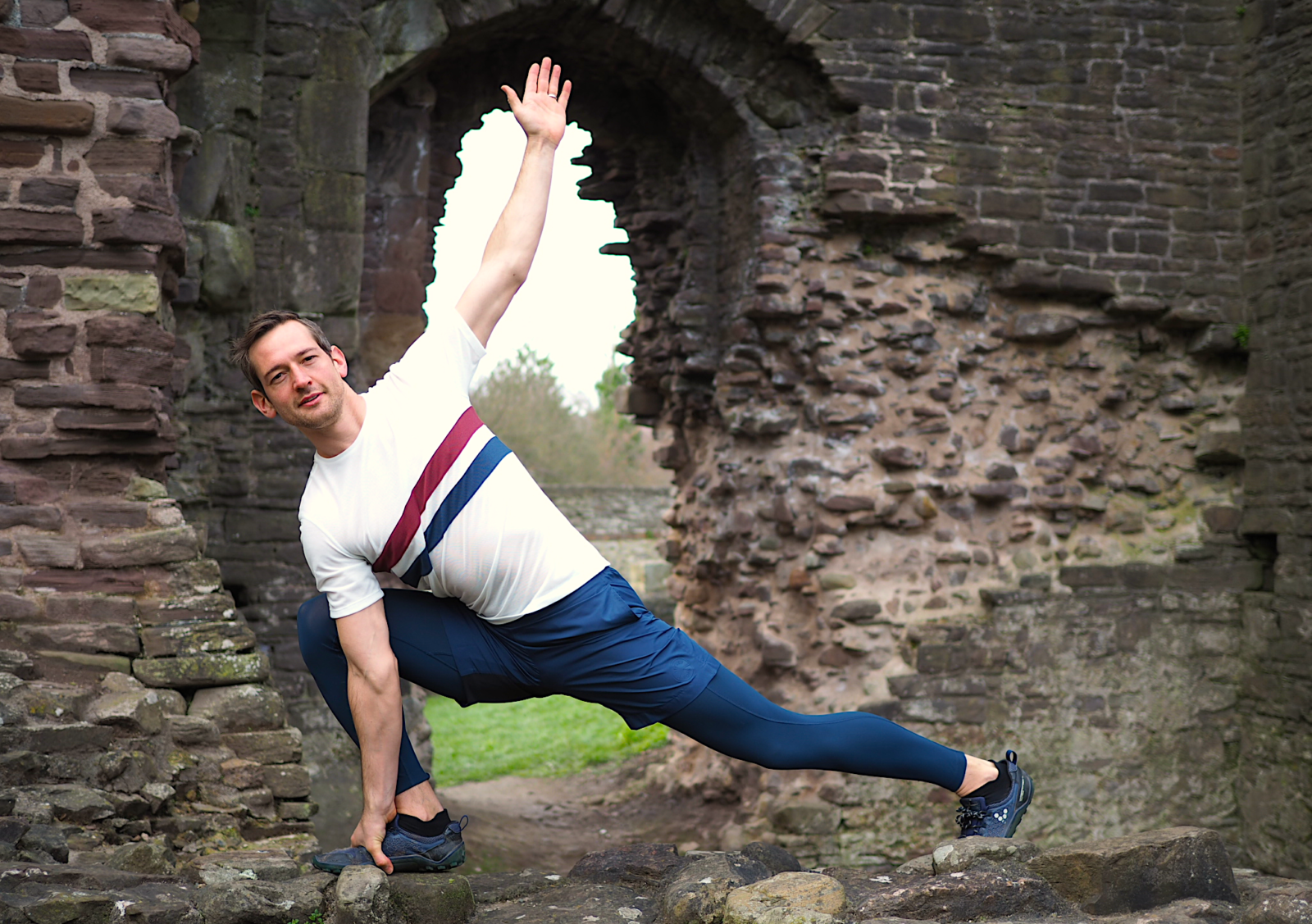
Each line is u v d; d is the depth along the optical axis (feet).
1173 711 24.79
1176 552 25.14
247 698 12.32
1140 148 25.16
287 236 21.97
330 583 7.07
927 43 24.57
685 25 24.39
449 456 6.95
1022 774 8.32
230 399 21.57
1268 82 24.52
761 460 25.53
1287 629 23.70
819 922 6.88
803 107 24.91
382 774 7.53
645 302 29.40
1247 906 7.42
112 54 13.97
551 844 25.14
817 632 24.54
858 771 7.86
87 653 12.38
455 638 7.37
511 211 7.79
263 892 7.78
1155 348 25.72
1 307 13.62
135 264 13.99
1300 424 23.56
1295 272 23.77
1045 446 25.38
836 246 24.91
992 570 24.82
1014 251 24.75
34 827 9.20
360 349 23.84
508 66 26.58
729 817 25.52
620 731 35.78
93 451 13.70
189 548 13.21
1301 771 23.20
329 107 22.18
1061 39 24.98
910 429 24.98
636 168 28.96
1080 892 7.42
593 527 64.34
